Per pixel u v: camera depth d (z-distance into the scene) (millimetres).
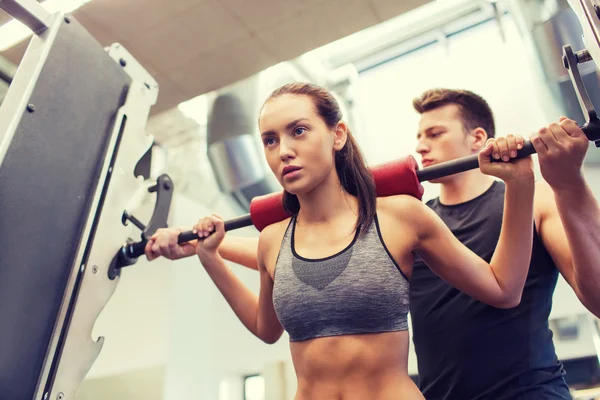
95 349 980
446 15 2867
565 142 697
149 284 3807
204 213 4195
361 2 2490
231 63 2893
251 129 3189
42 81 930
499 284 751
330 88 3195
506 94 2967
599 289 755
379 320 667
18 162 861
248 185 3383
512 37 2822
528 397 858
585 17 661
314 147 729
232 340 4043
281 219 929
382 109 3295
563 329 2793
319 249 739
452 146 1221
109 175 1076
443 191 1192
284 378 3699
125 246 1098
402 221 735
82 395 3590
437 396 956
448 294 988
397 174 788
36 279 879
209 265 1033
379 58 3182
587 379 2676
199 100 3197
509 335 913
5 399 800
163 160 3697
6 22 2477
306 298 692
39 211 897
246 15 2561
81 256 981
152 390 3420
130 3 2465
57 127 955
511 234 750
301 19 2592
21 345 838
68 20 1021
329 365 664
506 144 749
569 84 2387
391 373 655
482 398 891
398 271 696
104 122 1090
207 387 3744
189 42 2734
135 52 2791
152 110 3277
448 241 735
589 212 729
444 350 962
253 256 1139
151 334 3623
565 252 879
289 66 2973
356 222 741
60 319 916
